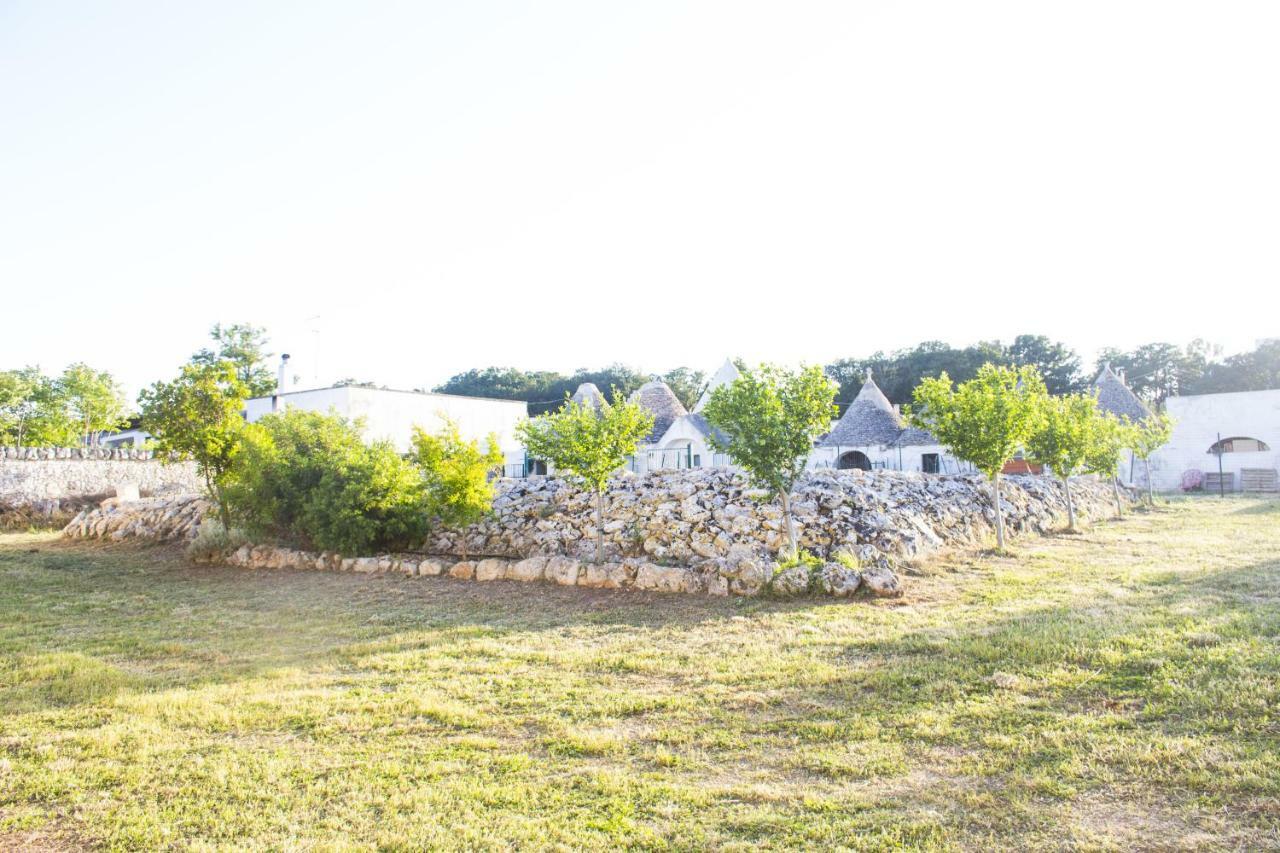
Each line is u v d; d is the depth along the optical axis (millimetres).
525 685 7566
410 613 11477
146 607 12617
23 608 12578
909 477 19891
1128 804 4555
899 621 9688
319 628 10664
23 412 44875
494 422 35188
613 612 11008
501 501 18641
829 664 7840
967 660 7707
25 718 6820
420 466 16562
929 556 14508
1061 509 22203
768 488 13516
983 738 5664
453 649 9117
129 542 20828
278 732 6387
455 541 16859
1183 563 13695
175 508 21891
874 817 4559
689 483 17344
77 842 4559
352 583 14188
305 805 4961
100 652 9477
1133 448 29250
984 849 4141
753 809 4746
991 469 15844
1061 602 10500
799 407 12766
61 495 28500
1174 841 4105
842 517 14797
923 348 80500
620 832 4484
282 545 17344
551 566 13508
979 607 10414
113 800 5109
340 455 16859
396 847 4383
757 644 8828
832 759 5445
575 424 14117
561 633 9859
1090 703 6277
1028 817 4461
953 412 16062
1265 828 4172
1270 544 16031
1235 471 39531
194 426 17984
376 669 8344
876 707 6496
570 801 4934
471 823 4637
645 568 12641
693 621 10219
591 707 6793
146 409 18062
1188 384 75438
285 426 17750
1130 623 8844
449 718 6594
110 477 31844
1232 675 6629
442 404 32719
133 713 6938
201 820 4785
